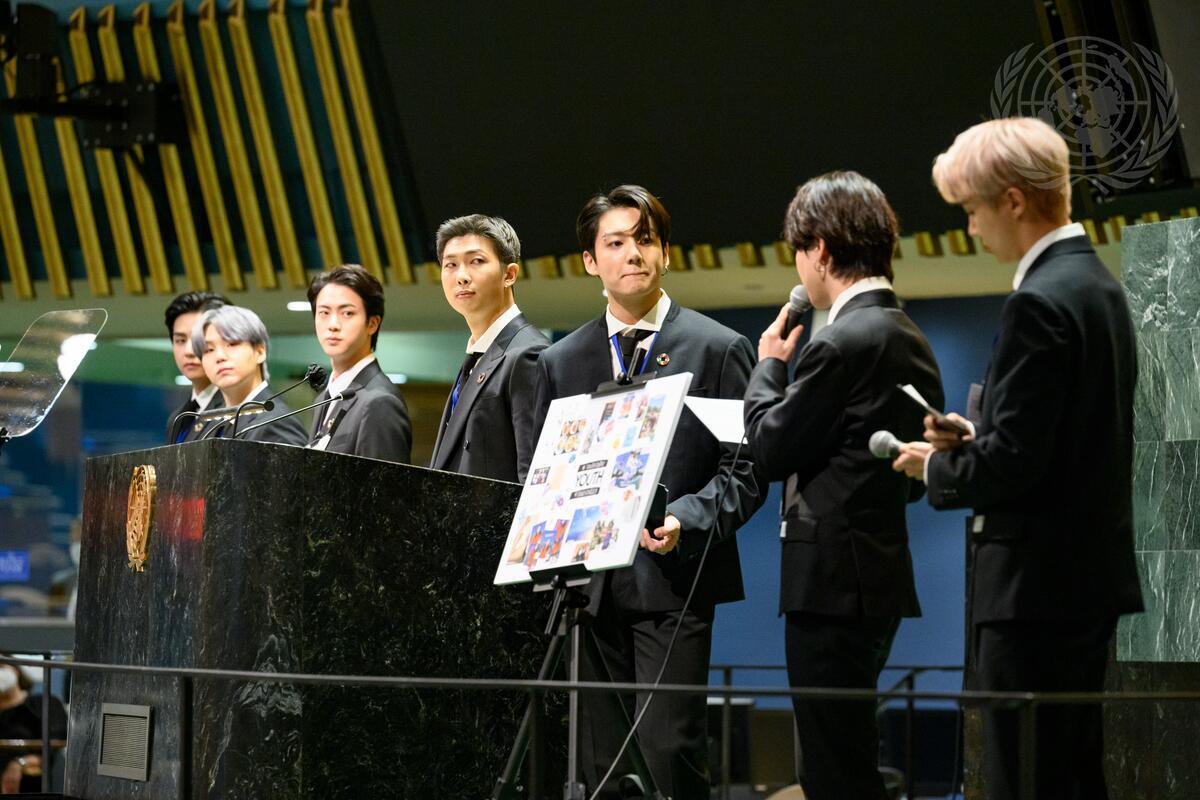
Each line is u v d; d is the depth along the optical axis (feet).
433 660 27.55
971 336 72.18
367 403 33.68
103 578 29.14
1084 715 20.74
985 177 20.93
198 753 25.02
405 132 65.31
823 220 24.45
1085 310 20.15
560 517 25.21
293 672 25.67
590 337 30.17
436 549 27.81
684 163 61.16
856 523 23.59
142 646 27.09
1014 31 53.47
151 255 72.02
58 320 33.71
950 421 20.56
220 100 68.69
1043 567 20.02
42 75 66.28
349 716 26.32
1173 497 29.55
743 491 28.22
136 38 68.69
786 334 25.45
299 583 25.94
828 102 57.77
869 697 19.40
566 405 26.76
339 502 26.58
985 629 20.58
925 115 56.24
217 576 25.50
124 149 69.26
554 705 29.19
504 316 33.30
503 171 64.18
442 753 27.48
